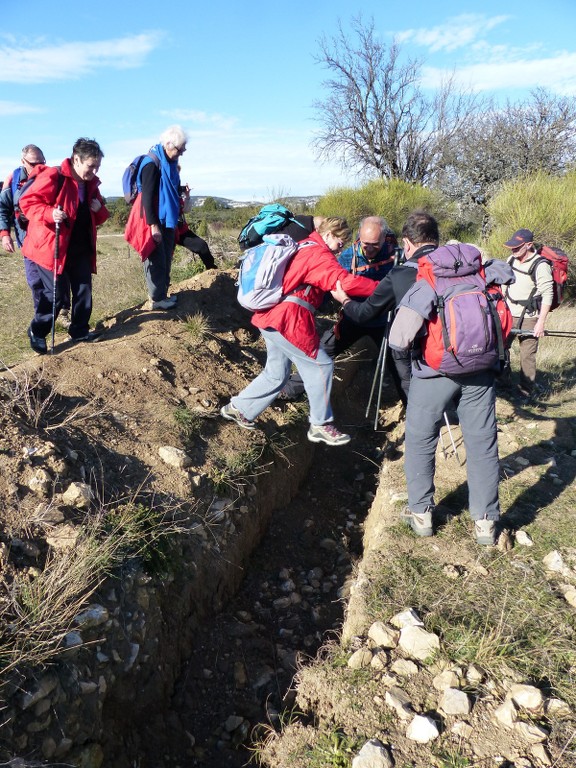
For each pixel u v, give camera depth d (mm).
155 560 3229
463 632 2986
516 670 2779
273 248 3773
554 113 19156
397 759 2416
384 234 5059
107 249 18312
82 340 5488
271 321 3891
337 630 3438
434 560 3533
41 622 2596
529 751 2422
